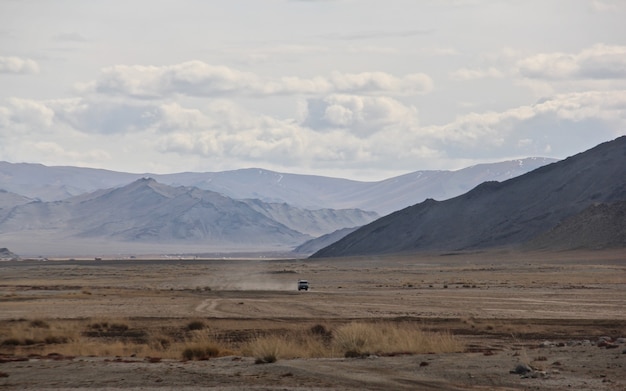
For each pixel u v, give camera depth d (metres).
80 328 74.19
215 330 71.12
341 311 97.69
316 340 59.78
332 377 37.94
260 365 42.34
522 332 67.25
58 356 49.44
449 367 40.59
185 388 35.09
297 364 42.47
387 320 81.94
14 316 91.12
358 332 50.31
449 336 55.72
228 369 40.91
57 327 74.88
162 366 42.50
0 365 43.81
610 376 37.16
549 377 37.06
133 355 50.31
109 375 39.38
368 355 47.00
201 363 43.69
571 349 47.94
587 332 67.31
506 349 51.56
